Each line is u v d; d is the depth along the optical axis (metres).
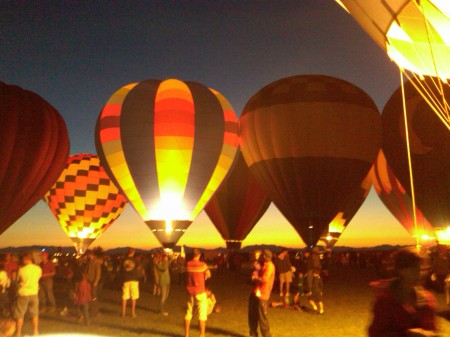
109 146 21.14
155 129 20.83
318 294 10.54
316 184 20.83
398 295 2.79
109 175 21.69
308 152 20.62
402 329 2.73
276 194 21.80
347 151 20.69
